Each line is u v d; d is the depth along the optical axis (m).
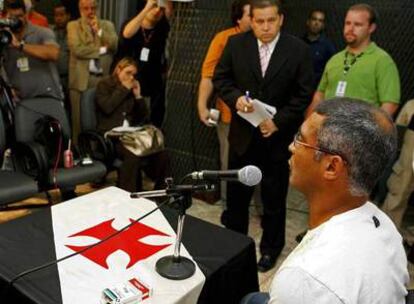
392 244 0.93
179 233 1.38
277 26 2.19
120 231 1.53
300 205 3.53
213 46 2.81
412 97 3.70
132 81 3.31
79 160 2.94
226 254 1.51
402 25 3.66
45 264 1.36
